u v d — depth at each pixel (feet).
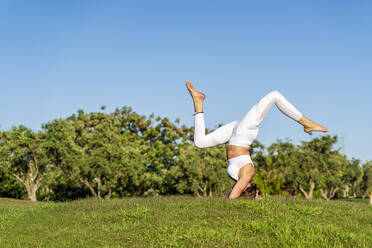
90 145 110.11
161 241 22.81
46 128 102.58
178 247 21.71
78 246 22.82
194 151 115.03
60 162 104.47
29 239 25.11
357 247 22.16
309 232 23.80
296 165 134.51
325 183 140.05
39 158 98.89
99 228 26.73
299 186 137.80
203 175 113.80
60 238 24.75
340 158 137.69
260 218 27.55
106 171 104.53
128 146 115.85
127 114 151.64
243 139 36.06
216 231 24.14
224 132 37.42
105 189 109.40
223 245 21.77
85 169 102.58
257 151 143.02
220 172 111.04
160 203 33.83
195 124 38.75
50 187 122.11
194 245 21.86
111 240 23.68
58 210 34.19
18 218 32.30
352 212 32.37
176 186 117.91
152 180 124.06
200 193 122.72
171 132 147.13
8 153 97.35
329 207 33.60
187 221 26.86
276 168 140.56
